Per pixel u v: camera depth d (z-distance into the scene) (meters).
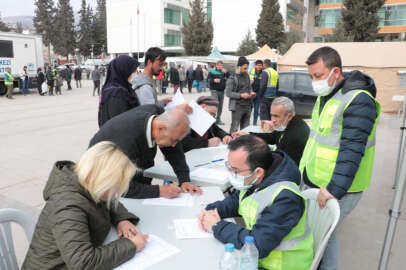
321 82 2.00
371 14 22.70
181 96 3.14
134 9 49.53
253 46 37.69
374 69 10.85
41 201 3.78
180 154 2.43
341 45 11.95
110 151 1.42
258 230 1.49
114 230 1.71
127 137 2.01
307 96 8.62
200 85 18.91
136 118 2.04
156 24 47.88
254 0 44.72
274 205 1.51
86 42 64.62
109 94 2.76
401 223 3.30
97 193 1.38
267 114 7.40
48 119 9.33
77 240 1.33
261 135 3.58
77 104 12.83
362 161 2.02
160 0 46.84
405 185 1.86
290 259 1.53
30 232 1.72
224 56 25.97
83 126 8.34
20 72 15.39
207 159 3.04
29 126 8.28
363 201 3.94
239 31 46.59
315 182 2.12
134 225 1.75
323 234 1.65
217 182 2.43
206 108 3.88
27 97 15.29
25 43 15.38
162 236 1.64
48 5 62.50
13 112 10.61
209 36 39.50
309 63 2.02
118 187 1.40
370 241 3.05
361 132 1.83
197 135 3.69
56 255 1.40
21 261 2.62
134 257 1.46
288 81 8.95
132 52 51.28
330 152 2.02
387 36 33.50
